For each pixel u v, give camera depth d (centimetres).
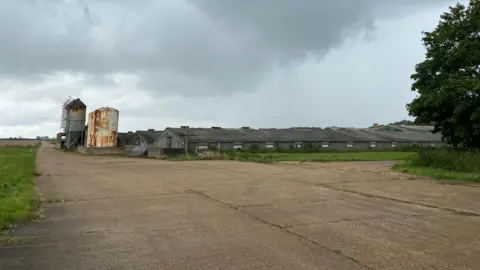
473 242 624
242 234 681
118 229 729
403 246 599
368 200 1065
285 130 6381
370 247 594
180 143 5012
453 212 889
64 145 7275
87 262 530
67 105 6862
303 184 1448
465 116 2302
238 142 5191
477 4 2386
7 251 582
